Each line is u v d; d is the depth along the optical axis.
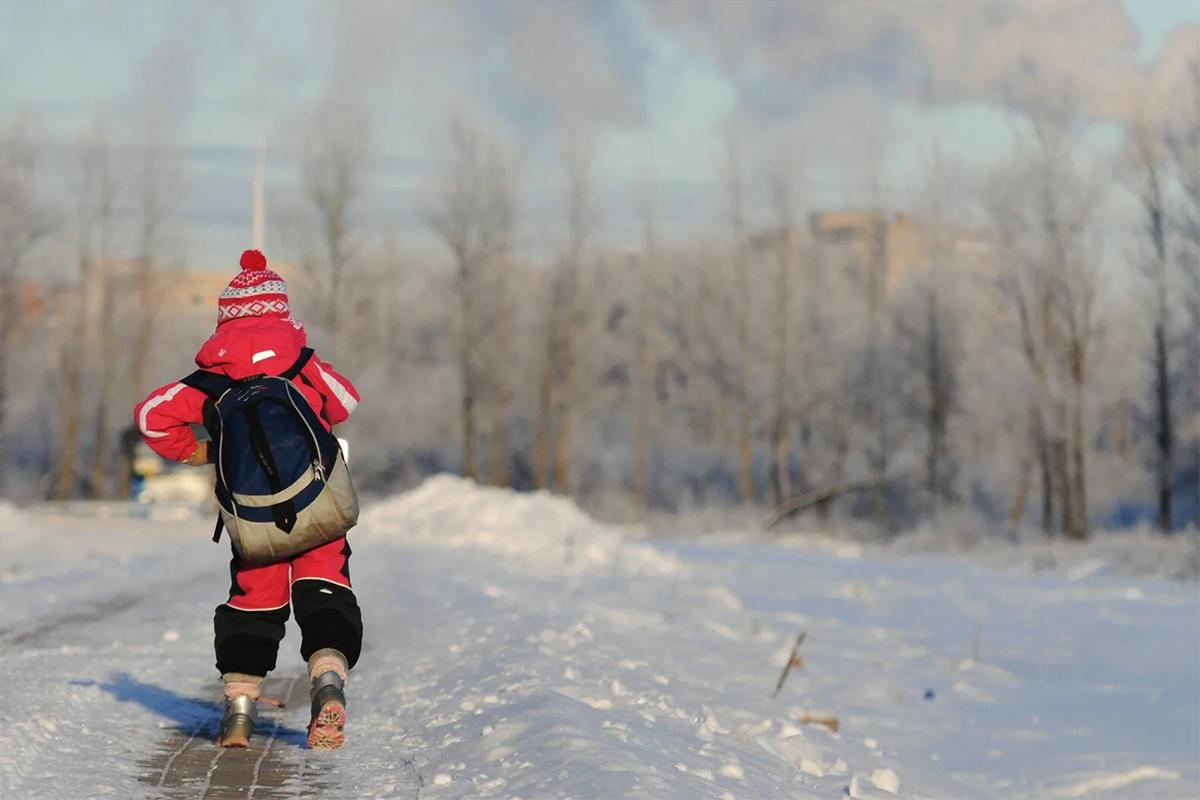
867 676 19.22
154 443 9.49
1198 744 15.24
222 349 9.45
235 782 8.61
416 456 114.38
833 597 32.59
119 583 23.30
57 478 115.38
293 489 9.13
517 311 112.06
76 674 12.62
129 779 8.58
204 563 29.16
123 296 111.81
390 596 22.06
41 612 18.27
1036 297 81.38
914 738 15.15
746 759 10.59
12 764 8.59
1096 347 82.69
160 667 13.52
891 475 100.75
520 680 11.78
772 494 103.69
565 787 7.95
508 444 115.69
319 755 9.58
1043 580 40.47
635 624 21.42
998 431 92.88
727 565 42.47
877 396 102.81
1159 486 77.12
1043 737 15.51
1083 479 79.81
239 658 9.65
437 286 111.25
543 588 26.22
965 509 69.94
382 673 13.71
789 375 104.62
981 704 17.62
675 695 13.30
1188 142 74.75
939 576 41.59
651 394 111.88
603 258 112.69
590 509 90.94
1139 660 22.27
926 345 98.69
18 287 107.44
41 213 107.81
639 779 7.99
